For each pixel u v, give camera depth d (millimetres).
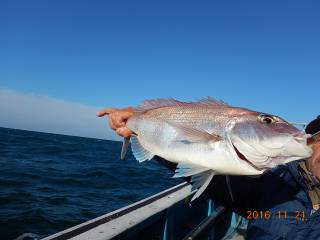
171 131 701
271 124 612
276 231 649
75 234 796
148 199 1139
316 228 623
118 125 806
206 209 1474
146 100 796
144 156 742
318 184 641
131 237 959
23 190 3279
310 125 669
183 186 1426
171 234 1124
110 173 5172
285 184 686
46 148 9820
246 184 704
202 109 688
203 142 635
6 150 7488
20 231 2135
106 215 945
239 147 612
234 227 1460
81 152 9789
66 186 3793
